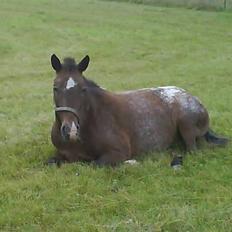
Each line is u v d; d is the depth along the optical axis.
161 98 6.45
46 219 4.80
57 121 5.86
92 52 15.12
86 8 22.28
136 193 5.26
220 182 5.52
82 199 5.15
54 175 5.60
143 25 19.03
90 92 5.89
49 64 13.56
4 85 11.04
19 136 7.13
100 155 5.90
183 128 6.39
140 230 4.59
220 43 16.28
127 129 6.04
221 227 4.63
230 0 22.58
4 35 16.72
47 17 19.84
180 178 5.59
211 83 10.59
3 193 5.27
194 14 21.20
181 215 4.78
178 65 13.21
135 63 13.66
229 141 6.68
